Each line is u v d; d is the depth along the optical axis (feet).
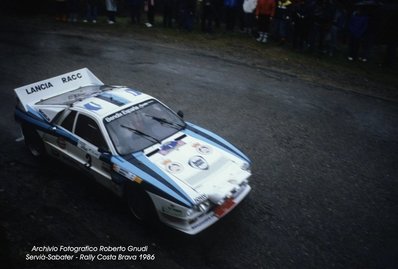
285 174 20.72
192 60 39.83
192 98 30.50
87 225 16.24
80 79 23.99
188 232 14.44
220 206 15.38
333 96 32.53
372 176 21.01
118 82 32.58
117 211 17.34
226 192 14.93
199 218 14.97
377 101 32.04
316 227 16.67
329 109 29.89
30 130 20.97
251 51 43.78
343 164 22.12
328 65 40.57
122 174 15.98
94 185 19.30
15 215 16.55
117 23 53.78
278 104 30.27
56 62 36.86
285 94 32.35
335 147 24.07
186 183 15.14
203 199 14.56
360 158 22.89
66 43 43.32
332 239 15.98
